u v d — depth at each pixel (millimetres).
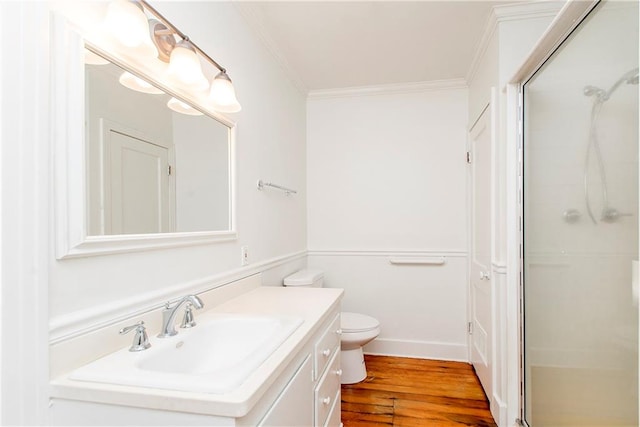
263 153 1972
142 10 922
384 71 2471
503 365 1763
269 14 1764
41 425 708
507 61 1762
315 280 2393
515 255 1706
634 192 1005
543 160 1511
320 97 2859
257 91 1887
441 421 1827
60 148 762
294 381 974
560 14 1178
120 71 952
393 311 2760
